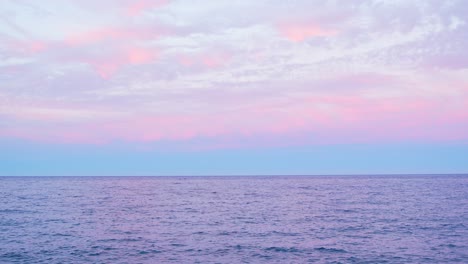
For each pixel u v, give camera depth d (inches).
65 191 3334.2
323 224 1291.8
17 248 912.9
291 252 877.8
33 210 1695.4
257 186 4466.0
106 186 4505.4
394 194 2682.1
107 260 802.2
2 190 3415.4
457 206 1800.0
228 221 1379.2
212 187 4274.1
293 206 1913.1
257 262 788.0
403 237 1041.5
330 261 793.6
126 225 1279.5
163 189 3794.3
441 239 1008.2
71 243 973.2
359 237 1050.7
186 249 910.4
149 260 804.6
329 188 3735.2
